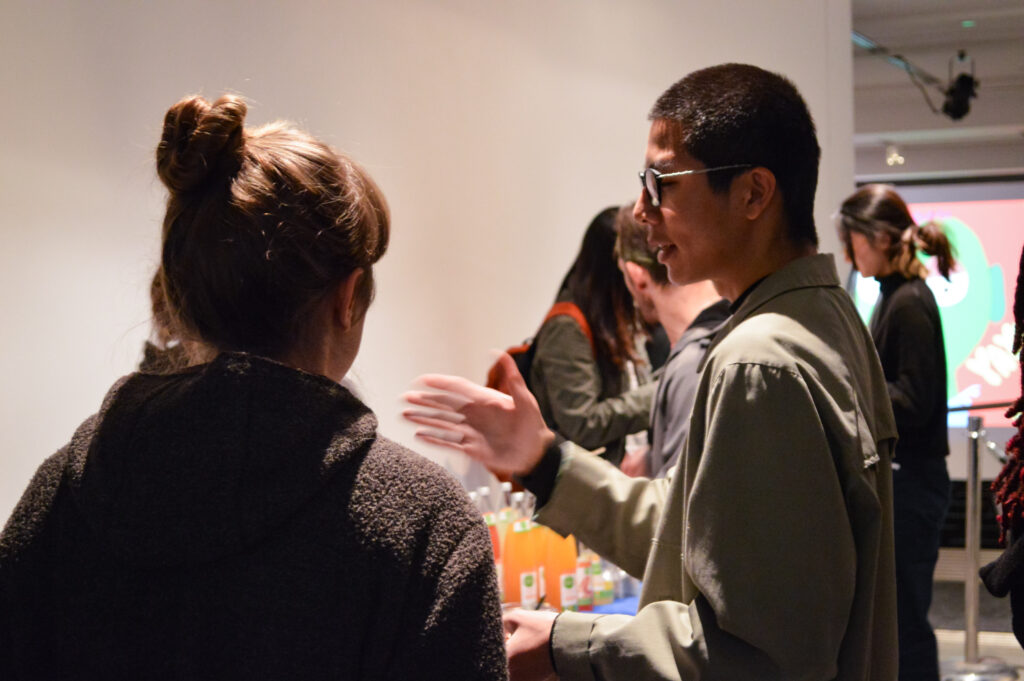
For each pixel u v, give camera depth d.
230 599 0.70
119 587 0.71
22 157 1.93
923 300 3.19
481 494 2.65
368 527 0.73
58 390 2.01
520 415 1.35
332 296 0.82
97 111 2.09
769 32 3.73
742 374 1.09
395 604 0.72
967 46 7.39
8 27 1.90
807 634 1.03
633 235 2.20
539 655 1.17
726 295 1.33
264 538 0.71
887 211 3.34
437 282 3.01
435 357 3.00
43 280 1.98
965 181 8.11
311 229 0.78
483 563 0.75
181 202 0.81
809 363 1.11
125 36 2.14
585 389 2.83
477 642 0.72
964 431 6.79
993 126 7.52
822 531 1.05
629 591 2.62
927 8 6.77
